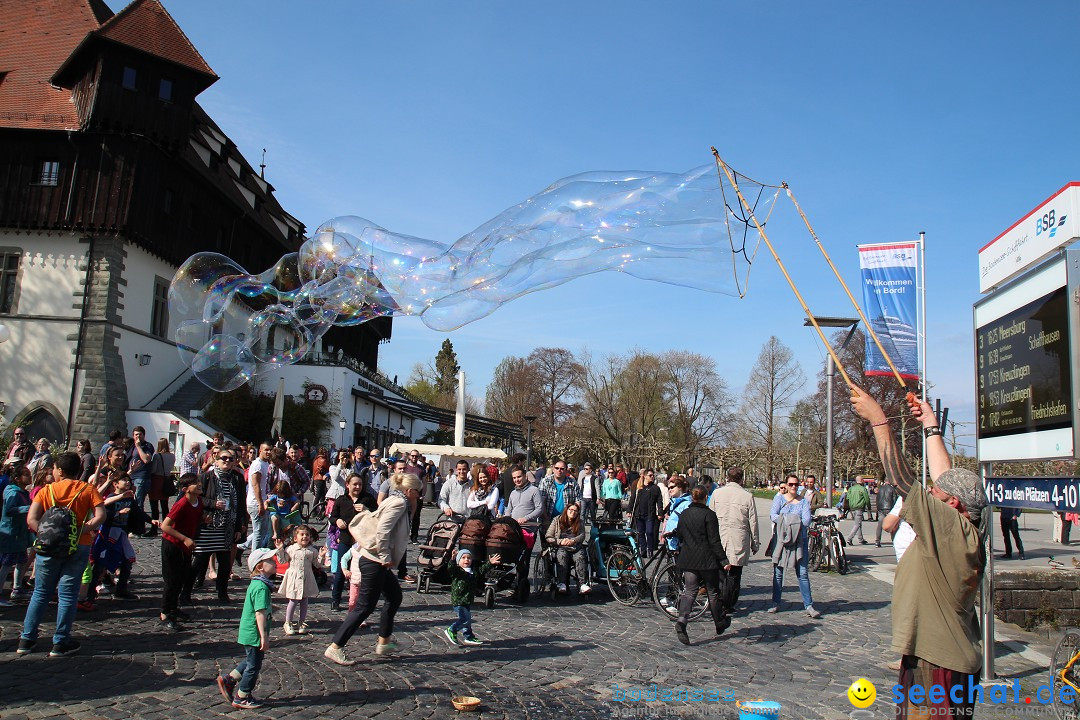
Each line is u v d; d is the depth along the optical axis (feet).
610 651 24.18
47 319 81.61
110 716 16.01
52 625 23.76
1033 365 22.89
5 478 27.04
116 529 27.53
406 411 147.13
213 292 36.01
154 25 86.63
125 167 83.61
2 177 82.89
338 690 18.54
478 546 32.45
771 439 188.75
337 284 30.30
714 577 26.30
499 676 20.59
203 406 92.17
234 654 21.48
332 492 35.81
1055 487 21.65
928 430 12.53
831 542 45.85
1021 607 28.89
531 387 240.94
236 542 30.27
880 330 44.88
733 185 16.89
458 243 26.66
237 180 112.16
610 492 64.95
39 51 93.04
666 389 194.70
